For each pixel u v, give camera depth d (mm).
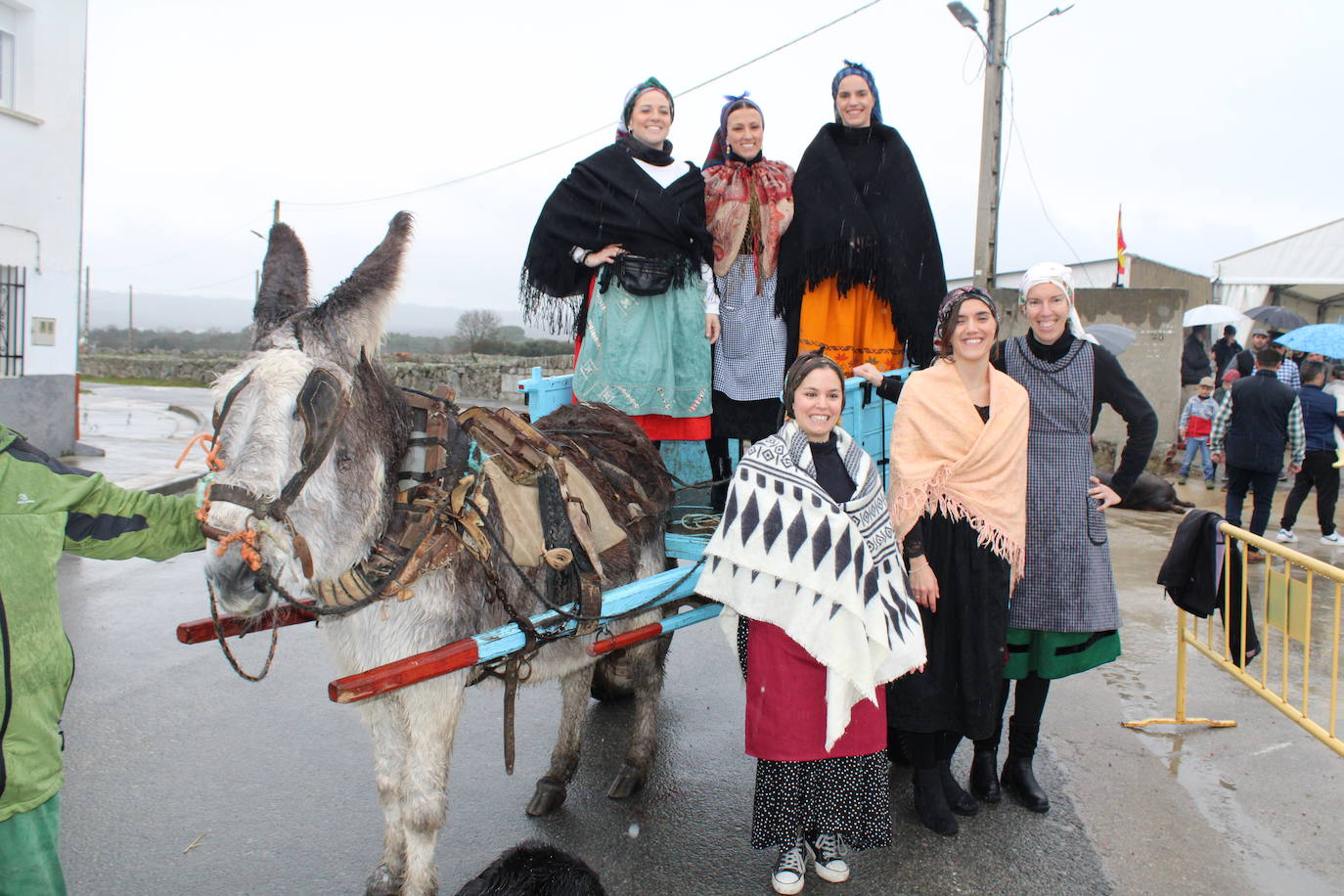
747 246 4238
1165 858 3262
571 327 4211
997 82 12094
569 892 2260
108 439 12906
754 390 4246
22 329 10320
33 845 2100
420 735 2605
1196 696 4742
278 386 2096
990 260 12359
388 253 2336
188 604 6172
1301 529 8664
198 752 4016
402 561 2449
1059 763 4004
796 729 2961
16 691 2014
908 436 3361
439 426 2631
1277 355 7574
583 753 4145
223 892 3033
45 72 10383
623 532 3186
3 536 2018
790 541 2900
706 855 3316
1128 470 3486
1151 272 18438
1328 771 3918
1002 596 3303
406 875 2752
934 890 3082
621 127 4164
